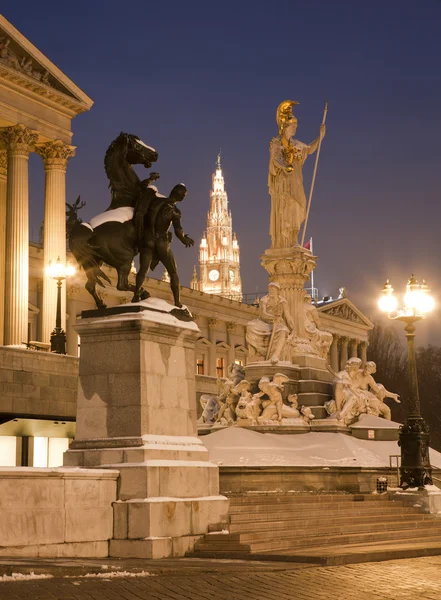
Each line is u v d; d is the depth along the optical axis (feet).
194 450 71.92
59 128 221.25
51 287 214.90
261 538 73.51
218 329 349.82
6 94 208.54
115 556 66.03
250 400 127.13
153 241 73.67
